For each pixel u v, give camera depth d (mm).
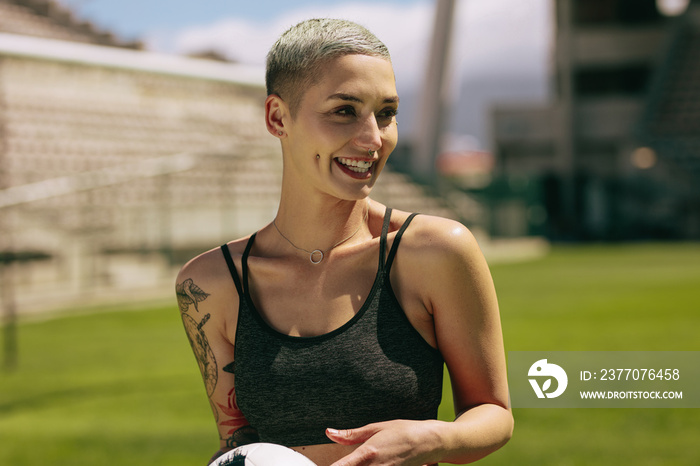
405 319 1119
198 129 16094
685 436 3490
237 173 13516
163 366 5527
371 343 1104
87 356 5996
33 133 12766
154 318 8148
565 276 12117
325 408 1108
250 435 1302
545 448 3359
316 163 1113
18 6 15383
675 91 22641
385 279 1128
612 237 21828
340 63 1076
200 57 14781
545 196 24266
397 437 1011
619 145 23922
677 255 15672
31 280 9438
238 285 1205
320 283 1158
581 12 24797
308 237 1181
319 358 1102
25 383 5051
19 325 7789
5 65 12930
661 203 21422
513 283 11281
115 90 15164
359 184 1108
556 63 24422
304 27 1126
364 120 1085
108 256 10609
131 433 3732
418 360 1118
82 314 8531
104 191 11109
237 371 1167
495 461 3180
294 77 1112
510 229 19641
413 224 1164
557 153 24359
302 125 1110
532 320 7535
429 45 18234
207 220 12227
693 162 20719
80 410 4254
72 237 10117
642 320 7324
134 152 13953
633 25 24469
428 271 1123
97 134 13758
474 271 1128
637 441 3436
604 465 3080
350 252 1161
